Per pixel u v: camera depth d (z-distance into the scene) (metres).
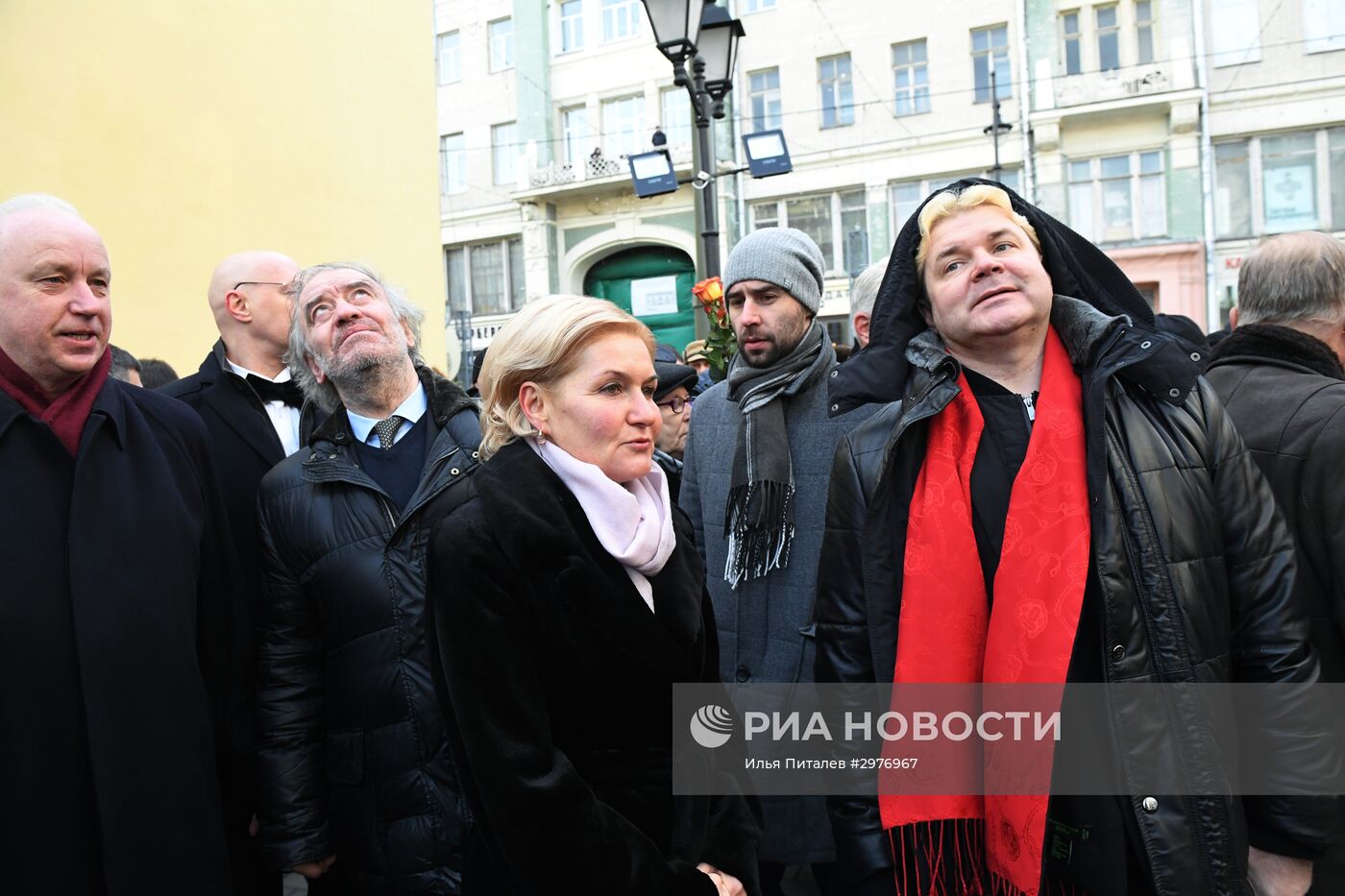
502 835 1.11
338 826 1.67
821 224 17.56
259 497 1.81
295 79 4.93
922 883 1.36
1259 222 15.50
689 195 18.09
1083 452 1.33
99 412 1.57
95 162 3.82
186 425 1.76
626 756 1.25
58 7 3.66
